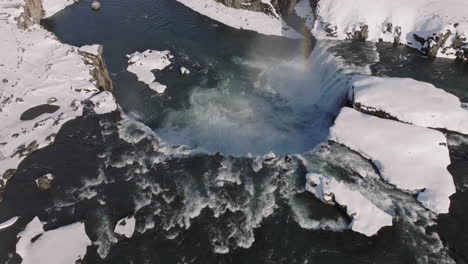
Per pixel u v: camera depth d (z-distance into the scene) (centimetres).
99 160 2959
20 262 2270
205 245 2361
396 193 2617
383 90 3181
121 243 2381
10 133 3125
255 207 2577
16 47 4016
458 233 2375
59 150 3030
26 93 3516
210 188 2719
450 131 2997
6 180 2777
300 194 2653
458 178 2692
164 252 2330
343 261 2261
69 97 3522
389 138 2877
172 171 2866
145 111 3578
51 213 2569
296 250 2323
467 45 3966
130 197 2667
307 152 2962
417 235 2369
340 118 3067
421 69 3875
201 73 4094
